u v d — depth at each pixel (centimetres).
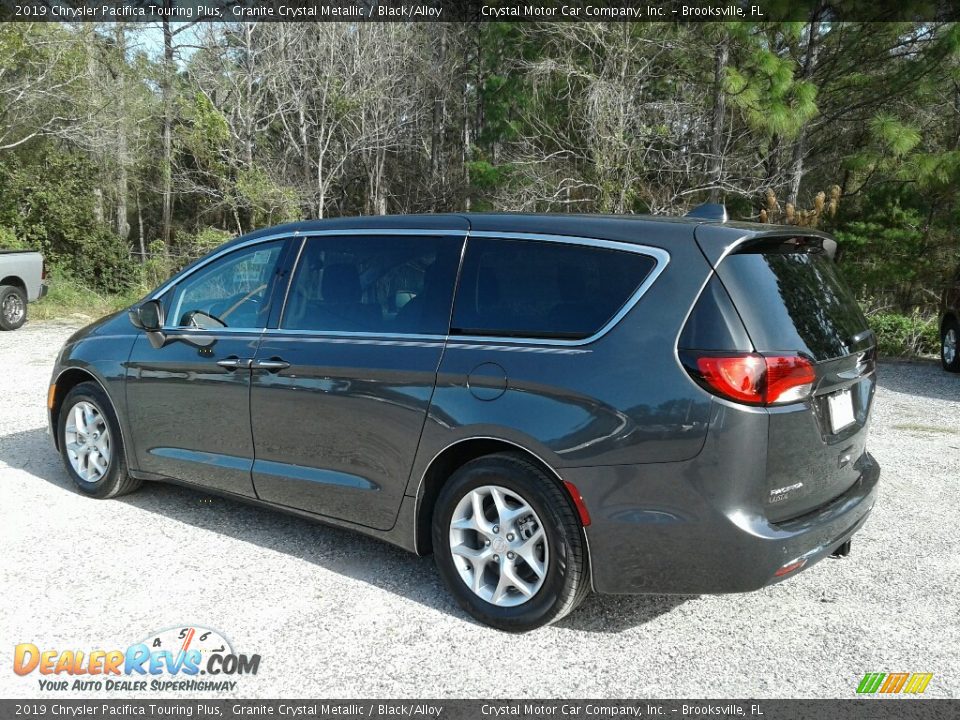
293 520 491
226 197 2412
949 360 1143
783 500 328
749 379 313
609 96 1838
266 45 2453
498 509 354
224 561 427
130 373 491
